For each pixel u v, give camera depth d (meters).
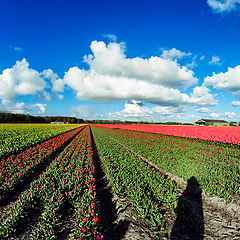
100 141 21.42
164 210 5.69
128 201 6.08
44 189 6.52
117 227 4.85
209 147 17.41
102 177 9.39
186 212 5.46
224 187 7.02
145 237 4.32
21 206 5.47
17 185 8.00
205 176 7.95
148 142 20.03
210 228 4.89
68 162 11.34
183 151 14.18
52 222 4.71
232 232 4.72
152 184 7.17
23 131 33.47
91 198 5.98
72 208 5.79
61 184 7.16
